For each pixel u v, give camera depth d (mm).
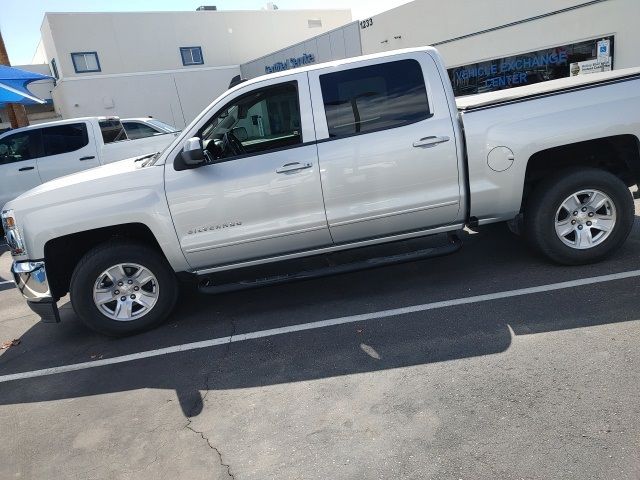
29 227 4289
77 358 4348
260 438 2922
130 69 24312
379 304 4477
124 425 3244
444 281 4746
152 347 4332
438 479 2430
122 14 23875
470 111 4234
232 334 4344
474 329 3779
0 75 9914
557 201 4402
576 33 11008
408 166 4250
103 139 9641
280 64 22031
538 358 3281
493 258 5105
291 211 4305
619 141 4383
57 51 22641
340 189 4266
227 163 4258
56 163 9383
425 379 3252
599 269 4469
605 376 2996
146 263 4469
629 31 10133
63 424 3363
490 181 4305
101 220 4234
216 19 26203
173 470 2758
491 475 2408
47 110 26953
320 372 3533
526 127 4207
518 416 2779
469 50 13391
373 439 2771
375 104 4270
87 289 4406
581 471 2357
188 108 25719
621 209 4406
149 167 4344
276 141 4395
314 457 2699
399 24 15156
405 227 4461
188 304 5172
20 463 3016
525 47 12086
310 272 4434
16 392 3912
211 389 3531
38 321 5379
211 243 4344
